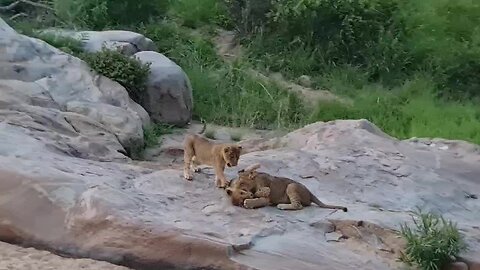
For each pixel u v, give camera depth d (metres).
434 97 22.80
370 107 21.12
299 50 24.33
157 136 17.42
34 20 23.72
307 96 22.11
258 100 20.83
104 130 14.62
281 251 8.78
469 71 24.23
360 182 11.73
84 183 9.67
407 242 9.35
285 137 14.68
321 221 9.68
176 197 9.95
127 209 9.18
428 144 15.11
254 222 9.36
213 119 20.02
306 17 24.70
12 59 16.25
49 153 11.06
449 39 24.77
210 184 10.49
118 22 24.69
